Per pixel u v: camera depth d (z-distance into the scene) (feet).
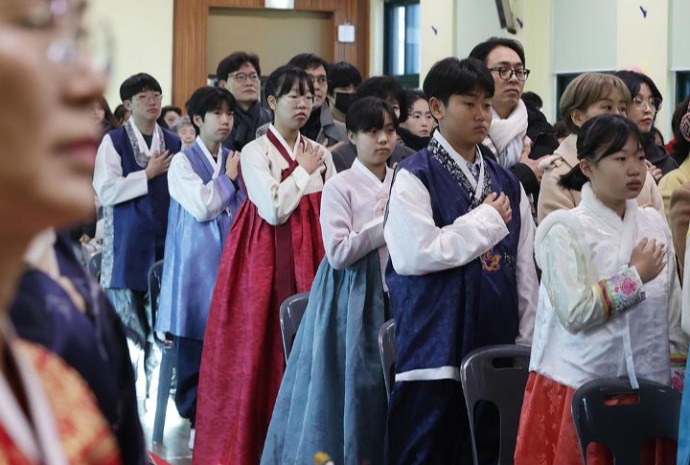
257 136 18.43
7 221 2.56
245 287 15.84
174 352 18.63
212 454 15.83
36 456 2.66
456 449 11.85
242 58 21.66
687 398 9.58
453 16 34.35
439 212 11.64
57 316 3.59
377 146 13.75
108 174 20.48
